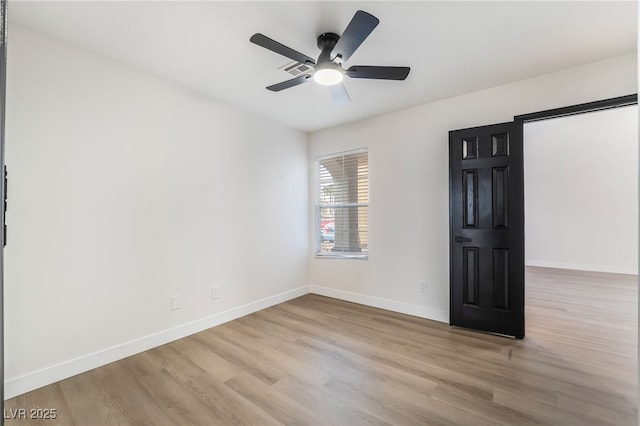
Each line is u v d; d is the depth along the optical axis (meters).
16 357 1.89
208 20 1.86
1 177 0.97
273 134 3.78
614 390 1.90
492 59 2.34
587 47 2.17
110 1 1.68
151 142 2.57
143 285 2.51
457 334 2.81
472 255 2.89
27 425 1.64
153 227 2.58
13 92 1.88
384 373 2.14
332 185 4.15
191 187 2.87
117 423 1.66
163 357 2.39
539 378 2.04
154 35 2.02
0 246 0.97
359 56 2.28
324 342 2.66
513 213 2.70
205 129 2.99
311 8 1.75
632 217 5.38
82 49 2.17
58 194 2.06
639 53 1.04
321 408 1.77
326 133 4.14
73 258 2.13
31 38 1.95
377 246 3.66
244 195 3.40
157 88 2.61
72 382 2.04
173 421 1.67
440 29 1.95
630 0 1.68
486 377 2.06
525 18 1.84
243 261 3.38
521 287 2.67
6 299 1.86
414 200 3.36
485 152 2.82
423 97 3.09
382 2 1.70
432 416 1.68
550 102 2.58
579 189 5.79
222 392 1.93
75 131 2.14
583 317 3.19
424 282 3.29
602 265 5.60
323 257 4.19
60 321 2.07
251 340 2.71
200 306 2.94
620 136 5.45
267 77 2.63
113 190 2.33
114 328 2.34
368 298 3.73
